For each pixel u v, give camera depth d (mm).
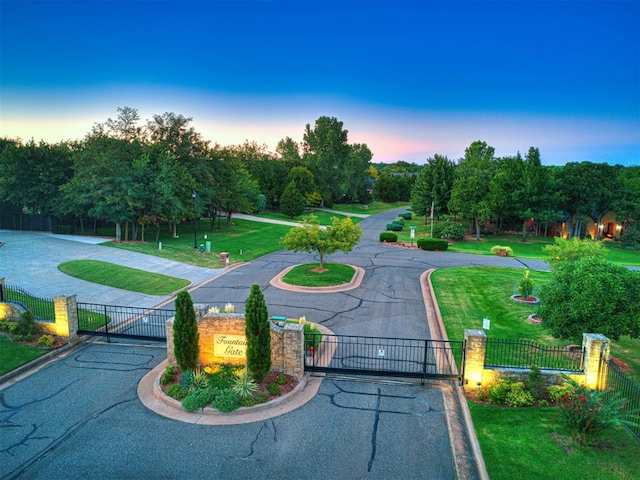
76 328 17375
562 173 54438
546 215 50156
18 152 40906
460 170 60531
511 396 12211
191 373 13180
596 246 23953
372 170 143625
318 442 10633
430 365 15133
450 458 10070
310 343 16188
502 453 9938
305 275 28188
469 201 51250
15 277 25531
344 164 104438
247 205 56562
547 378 12633
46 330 17078
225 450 10281
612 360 15477
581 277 14219
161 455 10078
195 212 41906
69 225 47375
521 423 11219
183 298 13234
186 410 11961
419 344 17156
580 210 52469
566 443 10312
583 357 12875
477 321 19672
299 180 80750
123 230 45625
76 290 23938
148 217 38938
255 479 9305
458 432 11125
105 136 42844
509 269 31984
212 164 51062
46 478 9281
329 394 13055
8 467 9609
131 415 11766
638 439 10461
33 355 15398
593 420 9977
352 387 13523
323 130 104500
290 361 13750
